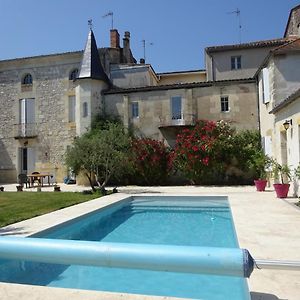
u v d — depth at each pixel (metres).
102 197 12.59
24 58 24.47
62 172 23.59
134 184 19.39
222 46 21.42
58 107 24.02
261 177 15.46
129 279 4.60
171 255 2.90
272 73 14.62
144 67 22.84
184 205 11.68
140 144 19.11
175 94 19.78
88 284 4.45
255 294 3.32
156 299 2.95
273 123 14.41
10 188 18.75
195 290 4.18
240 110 18.92
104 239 7.39
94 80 21.03
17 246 3.24
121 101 20.75
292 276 3.80
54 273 4.85
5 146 24.92
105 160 14.42
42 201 11.30
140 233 7.91
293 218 7.44
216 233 7.72
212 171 18.16
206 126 18.44
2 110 25.12
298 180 10.79
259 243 5.30
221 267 2.79
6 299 2.96
